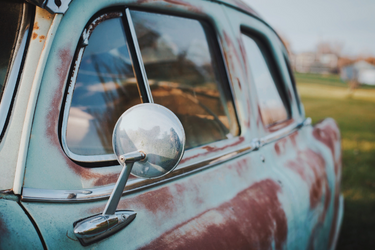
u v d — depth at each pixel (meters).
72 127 0.90
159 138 0.66
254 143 1.42
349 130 8.73
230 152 1.27
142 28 1.08
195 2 1.27
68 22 0.82
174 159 0.67
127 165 0.66
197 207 1.04
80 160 0.83
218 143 1.25
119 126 0.68
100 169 0.85
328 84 35.97
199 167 1.12
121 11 1.00
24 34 0.79
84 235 0.72
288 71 2.02
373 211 3.58
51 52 0.79
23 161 0.74
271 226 1.24
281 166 1.55
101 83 1.00
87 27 0.88
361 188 4.27
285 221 1.34
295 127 1.91
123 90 1.04
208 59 1.36
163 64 1.20
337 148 2.38
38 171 0.75
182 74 1.29
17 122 0.76
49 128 0.78
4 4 0.83
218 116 1.35
